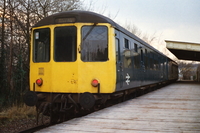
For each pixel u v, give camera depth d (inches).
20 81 617.9
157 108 288.8
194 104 327.0
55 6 654.5
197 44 724.0
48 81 293.3
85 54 285.0
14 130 363.6
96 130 176.2
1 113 467.2
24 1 619.2
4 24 639.8
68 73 285.3
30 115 478.3
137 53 438.3
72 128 182.4
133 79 396.5
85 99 261.4
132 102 350.6
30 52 312.2
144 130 177.6
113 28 295.1
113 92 288.5
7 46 674.2
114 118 223.6
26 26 635.5
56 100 289.6
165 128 184.1
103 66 284.2
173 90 629.9
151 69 574.6
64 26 291.7
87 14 292.0
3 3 613.6
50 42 295.1
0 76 612.4
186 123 202.5
